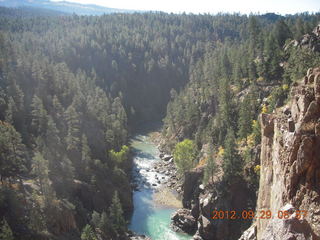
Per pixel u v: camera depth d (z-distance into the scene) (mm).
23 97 96812
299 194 26391
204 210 65062
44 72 112438
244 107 78562
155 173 99438
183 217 68938
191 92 138750
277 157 33344
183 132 119562
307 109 29281
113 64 197125
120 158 93375
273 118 40031
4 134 64250
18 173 66875
